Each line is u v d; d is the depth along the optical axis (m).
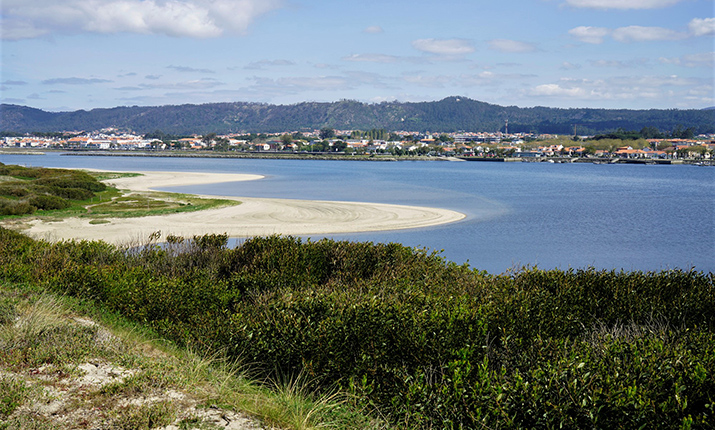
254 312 8.27
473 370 6.17
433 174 129.25
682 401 5.02
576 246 36.34
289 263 12.12
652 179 122.94
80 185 60.44
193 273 12.51
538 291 9.05
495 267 28.78
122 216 41.50
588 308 8.91
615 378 5.20
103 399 5.66
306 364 6.67
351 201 59.59
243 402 5.91
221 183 85.19
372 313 7.07
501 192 78.88
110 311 9.74
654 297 9.17
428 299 7.85
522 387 5.29
